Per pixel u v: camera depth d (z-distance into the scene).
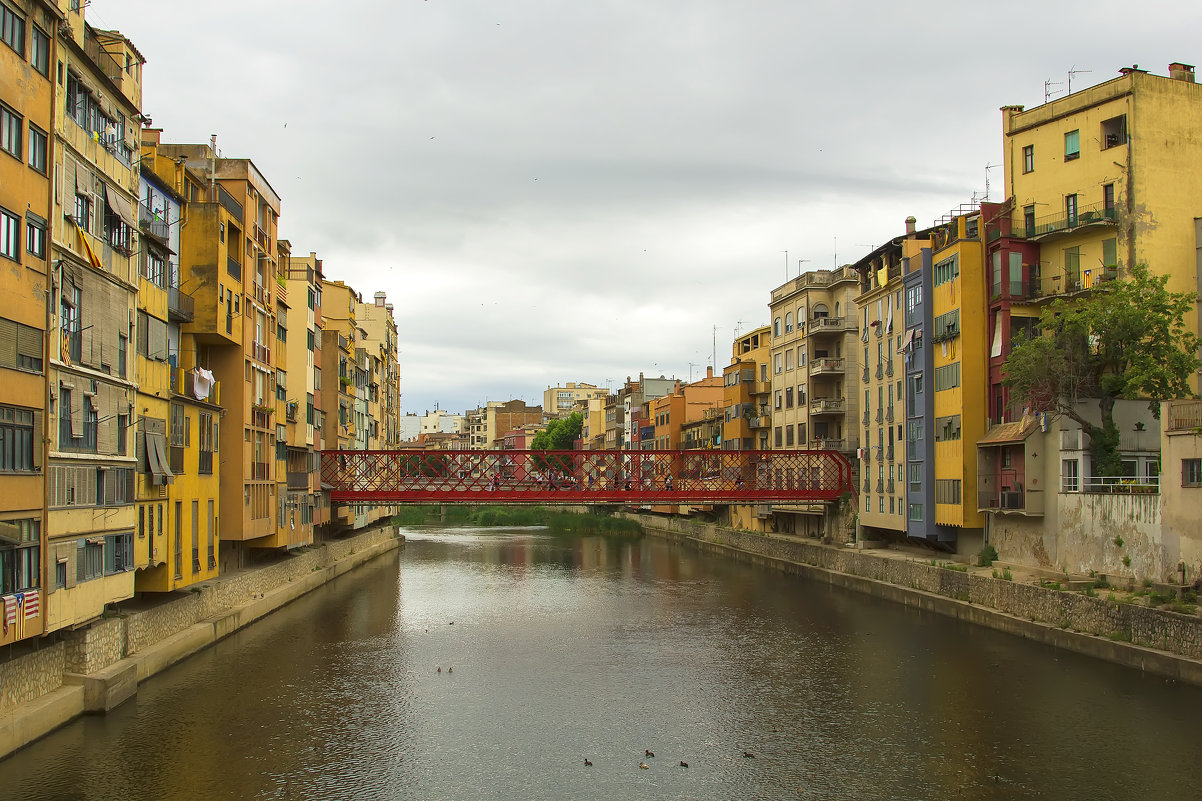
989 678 30.55
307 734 25.20
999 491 43.25
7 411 20.80
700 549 79.62
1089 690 28.41
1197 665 27.23
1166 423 32.25
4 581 20.73
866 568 51.44
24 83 21.44
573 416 152.25
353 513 68.12
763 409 77.69
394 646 36.81
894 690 29.70
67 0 23.66
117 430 26.81
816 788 21.58
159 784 21.23
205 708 26.97
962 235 46.56
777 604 47.41
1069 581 36.12
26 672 22.83
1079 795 20.84
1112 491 36.28
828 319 64.94
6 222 20.70
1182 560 31.41
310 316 52.06
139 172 29.02
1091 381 38.72
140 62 29.12
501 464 60.69
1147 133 42.56
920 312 49.38
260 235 42.09
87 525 24.73
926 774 22.33
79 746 23.34
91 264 24.73
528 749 24.36
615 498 56.44
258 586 42.44
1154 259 42.28
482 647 36.81
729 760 23.52
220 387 38.59
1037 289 45.28
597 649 36.53
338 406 61.19
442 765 23.08
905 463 50.75
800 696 29.41
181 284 35.00
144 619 29.50
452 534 97.69
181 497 33.38
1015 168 47.69
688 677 31.94
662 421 103.94
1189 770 22.12
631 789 21.61
